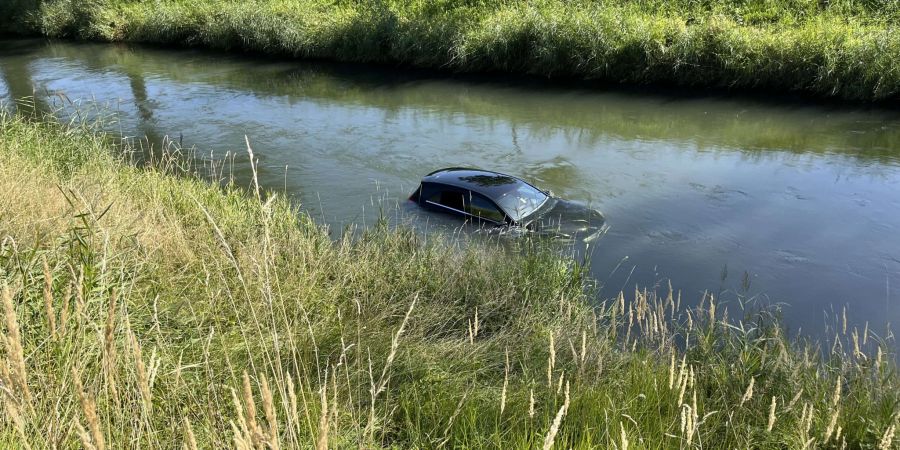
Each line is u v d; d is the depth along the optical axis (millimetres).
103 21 34000
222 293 6945
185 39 31719
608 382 6195
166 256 7934
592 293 9195
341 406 5344
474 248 9750
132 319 5324
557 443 4805
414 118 19234
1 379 2959
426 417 5426
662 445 5020
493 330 7680
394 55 25719
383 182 14133
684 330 7754
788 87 19812
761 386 6090
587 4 24859
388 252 9469
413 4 28328
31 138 13289
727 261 10242
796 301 9141
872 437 5277
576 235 10758
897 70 17938
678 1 23969
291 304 7168
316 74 25188
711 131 17078
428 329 7578
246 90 23141
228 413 4629
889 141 15719
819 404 5770
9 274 5008
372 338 6836
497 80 23141
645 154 15531
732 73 20469
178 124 19266
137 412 3875
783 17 22094
